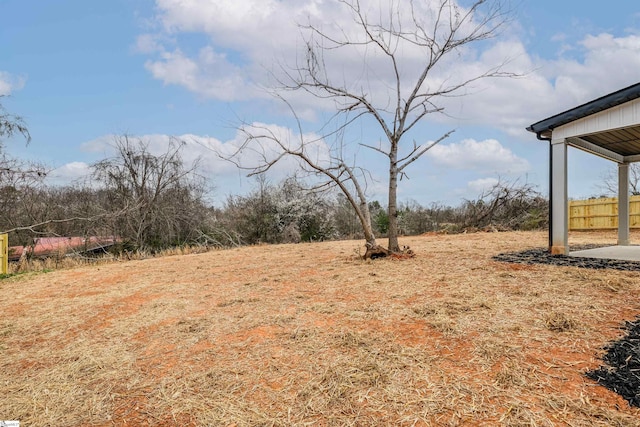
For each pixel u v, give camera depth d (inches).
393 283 165.3
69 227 509.0
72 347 111.7
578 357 83.8
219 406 72.6
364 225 249.9
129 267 291.7
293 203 582.6
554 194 224.4
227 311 138.3
